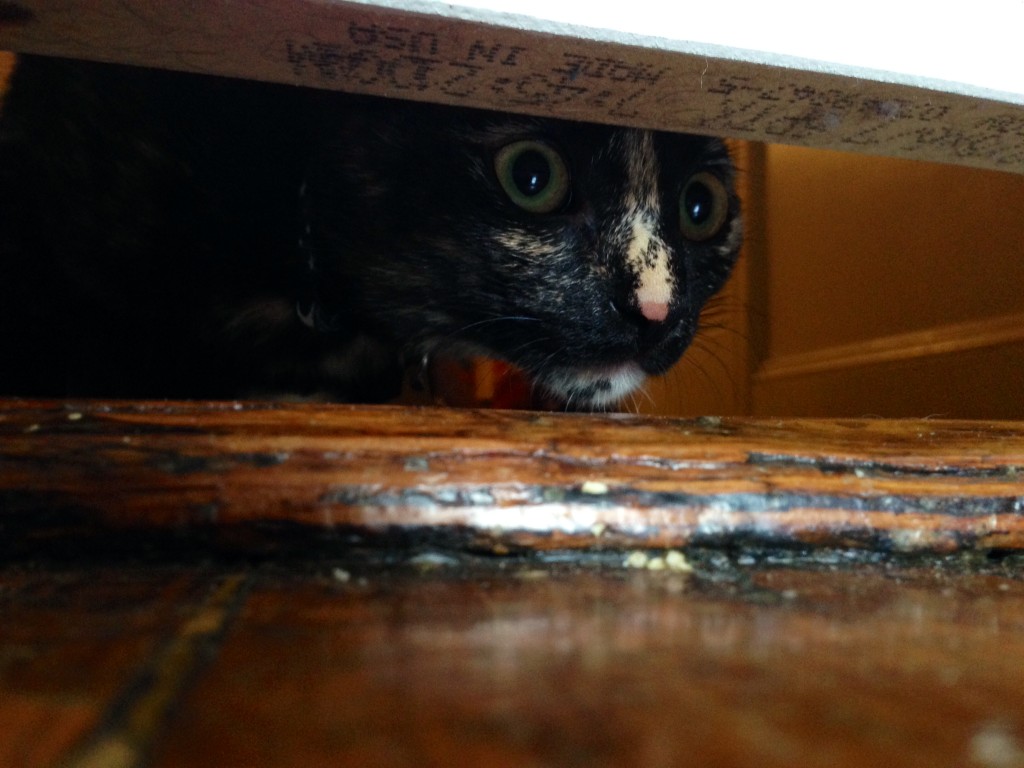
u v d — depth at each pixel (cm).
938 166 25
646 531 8
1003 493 9
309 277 17
